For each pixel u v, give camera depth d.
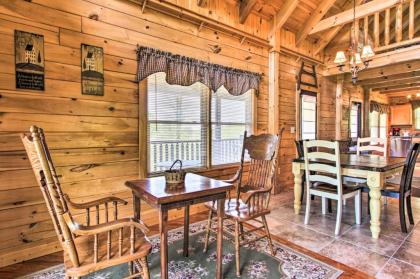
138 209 1.86
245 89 3.84
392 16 5.20
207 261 2.08
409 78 5.71
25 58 2.12
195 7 3.17
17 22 2.09
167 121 3.08
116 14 2.61
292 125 4.79
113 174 2.63
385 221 2.95
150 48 2.82
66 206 1.24
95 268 1.25
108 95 2.57
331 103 5.86
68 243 1.20
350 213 3.25
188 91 3.28
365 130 7.35
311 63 5.21
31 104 2.16
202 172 3.40
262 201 2.15
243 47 3.87
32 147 1.18
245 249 2.29
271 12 4.09
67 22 2.32
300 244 2.39
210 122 3.50
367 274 1.89
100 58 2.51
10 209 2.09
